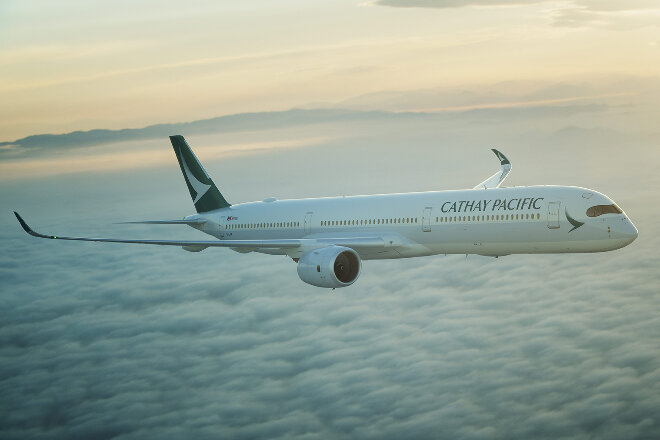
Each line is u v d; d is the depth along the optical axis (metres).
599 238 46.03
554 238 47.03
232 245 53.78
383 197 54.94
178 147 68.12
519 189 49.06
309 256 50.12
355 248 52.59
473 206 49.62
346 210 55.94
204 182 67.06
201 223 65.94
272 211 61.31
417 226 51.56
